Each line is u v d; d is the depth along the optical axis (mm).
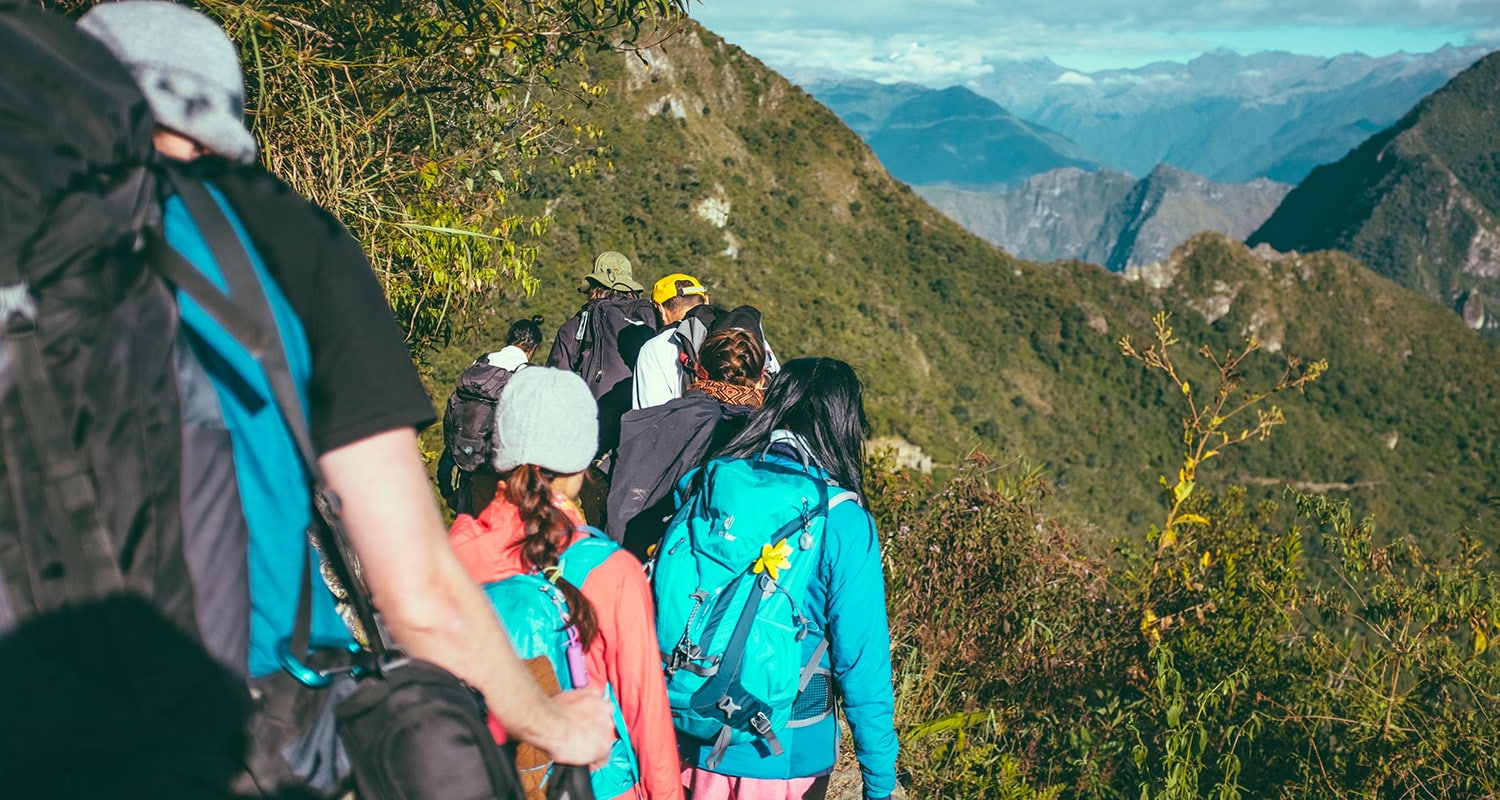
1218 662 4543
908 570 4594
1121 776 4309
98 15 795
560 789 1466
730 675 2039
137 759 687
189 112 768
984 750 3771
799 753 2150
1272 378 137375
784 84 125625
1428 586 4383
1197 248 145500
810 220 111938
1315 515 4652
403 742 819
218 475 698
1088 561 5195
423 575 809
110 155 654
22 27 662
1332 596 4707
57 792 675
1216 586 5055
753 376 2973
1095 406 113625
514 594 1697
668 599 2121
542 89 4676
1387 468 127375
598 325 3830
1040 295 121500
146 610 654
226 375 717
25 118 621
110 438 637
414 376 824
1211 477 112438
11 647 645
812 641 2170
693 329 3357
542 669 1621
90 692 664
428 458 4988
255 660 750
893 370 93438
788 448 2232
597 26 4090
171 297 680
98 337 634
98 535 636
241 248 727
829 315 96062
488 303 4586
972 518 4703
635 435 2779
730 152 110312
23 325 614
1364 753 4148
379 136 4121
